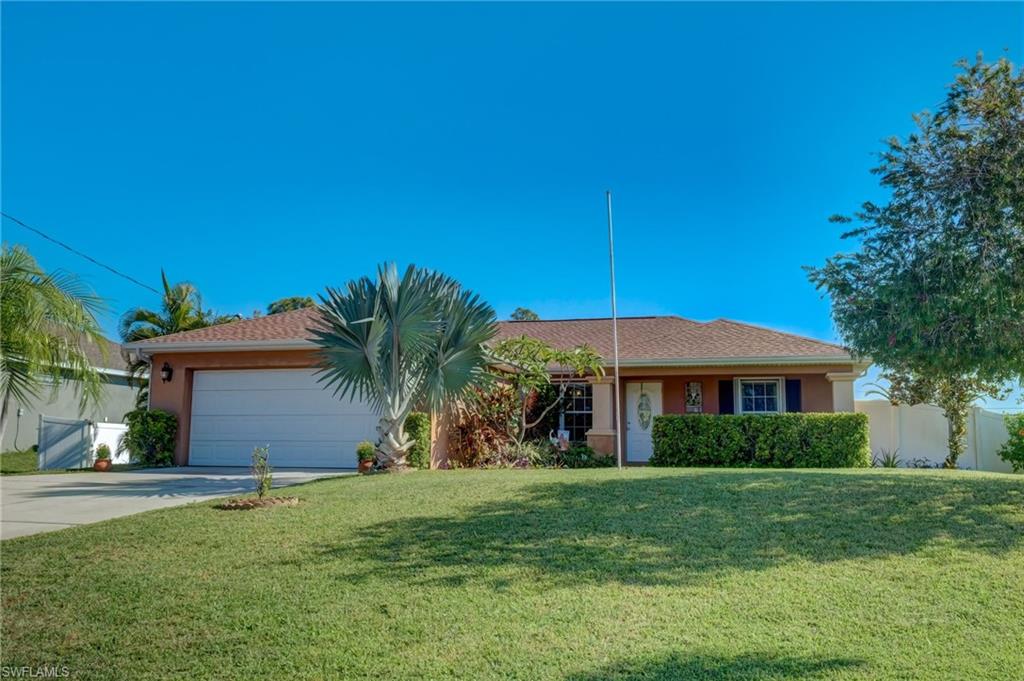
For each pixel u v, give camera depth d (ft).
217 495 34.22
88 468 51.80
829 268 29.53
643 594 17.02
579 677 12.76
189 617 15.72
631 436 59.11
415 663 13.38
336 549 21.01
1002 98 25.75
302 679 12.80
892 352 27.63
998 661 13.30
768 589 17.28
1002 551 20.13
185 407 52.85
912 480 29.78
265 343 50.80
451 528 23.22
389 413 39.65
